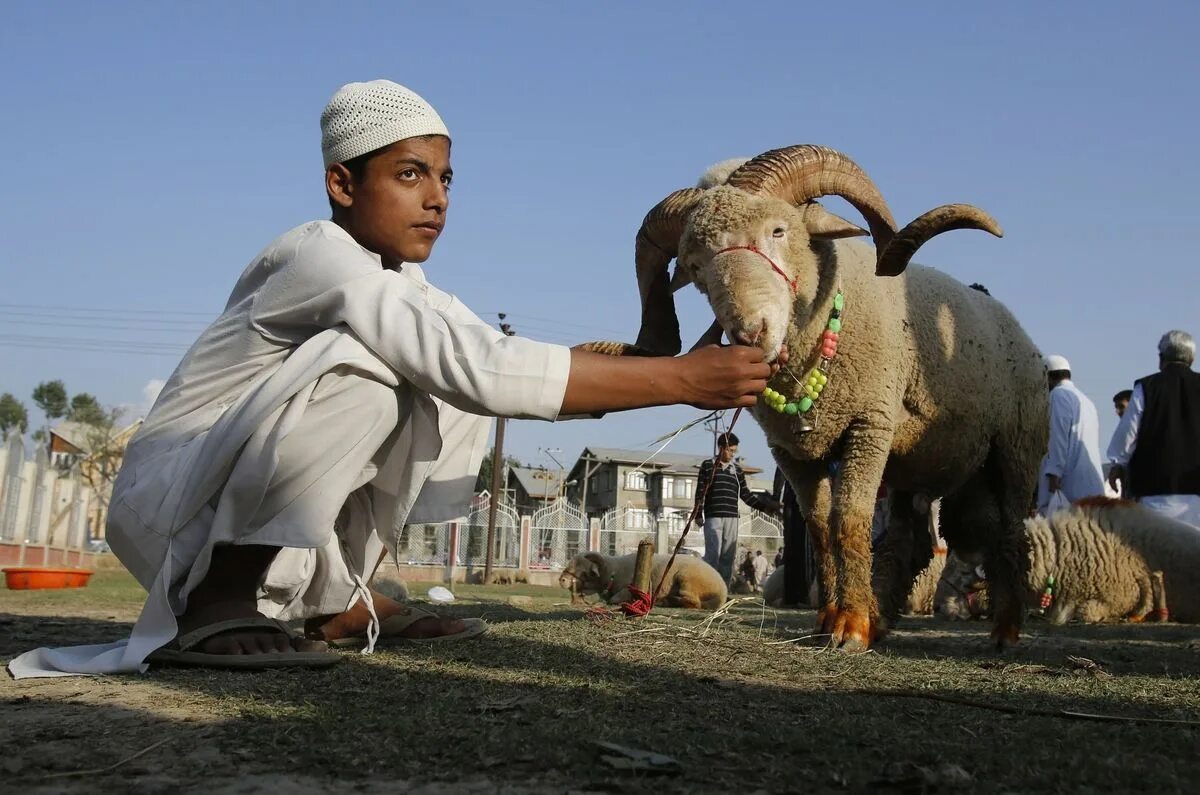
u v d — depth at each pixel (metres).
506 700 2.31
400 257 3.34
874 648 4.30
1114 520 8.27
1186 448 8.57
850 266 4.28
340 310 2.85
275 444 2.75
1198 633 6.48
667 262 4.51
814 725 2.13
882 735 2.04
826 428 4.26
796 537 10.23
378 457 3.13
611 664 3.08
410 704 2.28
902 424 4.54
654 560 9.98
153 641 2.75
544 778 1.66
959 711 2.40
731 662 3.27
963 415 4.64
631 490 58.53
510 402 2.62
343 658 3.05
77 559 19.30
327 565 3.32
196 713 2.17
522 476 68.12
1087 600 8.16
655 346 4.58
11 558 15.69
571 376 2.62
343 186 3.28
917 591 8.88
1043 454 5.25
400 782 1.62
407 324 2.75
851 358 4.17
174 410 3.14
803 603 10.24
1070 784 1.65
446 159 3.37
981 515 5.09
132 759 1.77
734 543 12.16
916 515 5.10
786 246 3.89
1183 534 8.17
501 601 9.32
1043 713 2.36
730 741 1.94
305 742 1.88
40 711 2.20
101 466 44.12
